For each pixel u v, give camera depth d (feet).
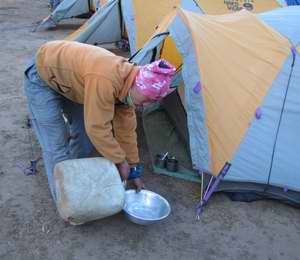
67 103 8.21
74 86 6.96
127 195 7.89
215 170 8.80
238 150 8.93
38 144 10.67
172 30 9.72
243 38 9.73
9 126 11.55
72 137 8.84
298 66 9.19
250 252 7.78
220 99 8.87
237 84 9.09
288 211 9.12
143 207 7.89
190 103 8.82
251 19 10.34
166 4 16.31
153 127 12.05
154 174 9.89
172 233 8.02
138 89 6.16
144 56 9.83
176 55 12.48
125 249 7.50
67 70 6.86
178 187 9.49
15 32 22.85
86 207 6.79
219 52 9.21
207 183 9.17
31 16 27.40
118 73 6.18
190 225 8.30
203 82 8.81
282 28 9.98
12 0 32.63
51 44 7.27
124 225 8.04
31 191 8.79
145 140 11.41
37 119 7.72
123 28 17.81
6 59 17.76
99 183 6.95
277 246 8.00
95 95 6.22
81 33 16.88
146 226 8.08
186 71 8.92
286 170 9.04
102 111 6.37
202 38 9.15
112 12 16.93
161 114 12.86
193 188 9.51
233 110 8.93
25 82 7.69
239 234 8.21
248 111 9.01
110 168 7.09
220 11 16.94
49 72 7.13
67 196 6.77
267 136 9.03
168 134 11.75
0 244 7.36
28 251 7.27
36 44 20.67
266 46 9.59
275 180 9.06
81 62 6.63
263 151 9.00
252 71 9.25
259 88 9.13
